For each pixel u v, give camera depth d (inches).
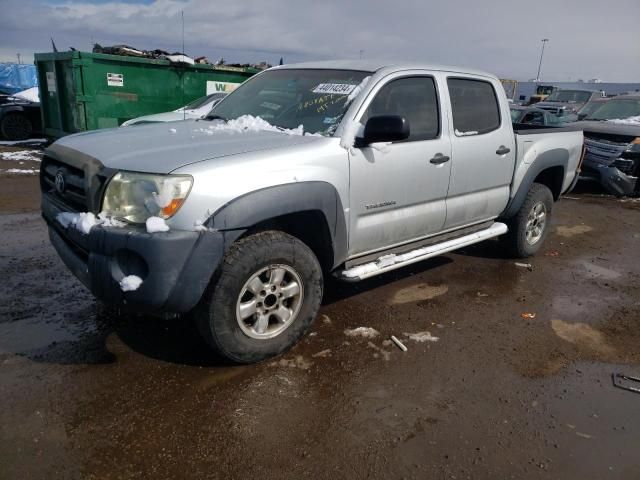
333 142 132.4
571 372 135.0
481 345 146.4
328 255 138.1
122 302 110.3
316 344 141.2
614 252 246.2
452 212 171.6
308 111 148.0
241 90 179.8
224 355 122.9
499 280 198.2
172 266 106.0
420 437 106.7
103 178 112.3
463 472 98.0
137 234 105.6
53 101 437.4
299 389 120.3
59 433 101.9
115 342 136.5
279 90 163.5
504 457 102.4
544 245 250.5
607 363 140.8
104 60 390.3
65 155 128.0
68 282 172.2
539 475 98.3
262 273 123.9
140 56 423.2
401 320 159.0
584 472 99.7
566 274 210.2
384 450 102.3
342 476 95.3
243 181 113.3
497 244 224.5
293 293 130.6
